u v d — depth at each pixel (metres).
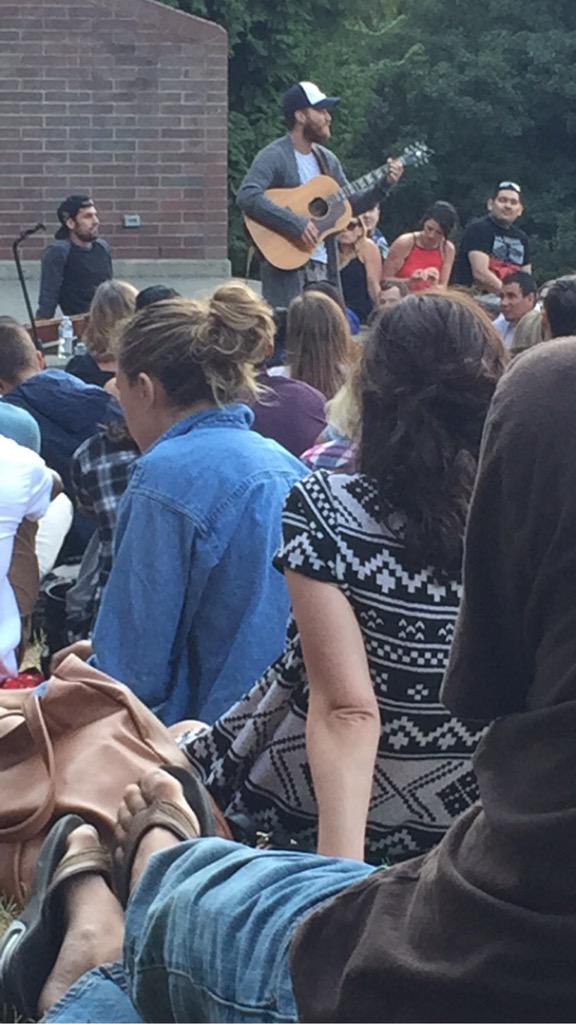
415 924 1.88
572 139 26.84
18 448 4.82
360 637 2.81
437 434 2.78
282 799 3.12
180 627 3.65
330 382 5.81
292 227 10.00
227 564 3.62
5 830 3.37
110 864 2.88
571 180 26.72
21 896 3.36
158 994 2.41
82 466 4.91
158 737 3.43
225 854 2.44
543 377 1.75
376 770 2.89
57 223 16.89
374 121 26.73
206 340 3.71
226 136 16.92
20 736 3.44
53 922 2.82
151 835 2.78
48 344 11.02
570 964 1.74
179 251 17.03
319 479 2.85
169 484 3.62
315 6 22.08
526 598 1.76
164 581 3.59
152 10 16.64
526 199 26.64
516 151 26.84
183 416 3.76
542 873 1.72
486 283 12.22
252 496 3.62
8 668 4.79
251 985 2.19
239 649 3.62
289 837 3.15
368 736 2.76
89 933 2.73
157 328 3.75
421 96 26.48
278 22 21.55
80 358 6.88
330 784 2.74
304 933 2.03
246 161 21.59
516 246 12.33
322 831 2.73
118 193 16.89
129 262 16.95
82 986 2.59
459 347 2.80
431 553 2.79
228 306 3.75
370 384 2.83
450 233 12.01
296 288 10.10
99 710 3.46
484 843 1.80
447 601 2.82
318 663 2.79
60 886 2.82
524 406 1.75
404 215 26.98
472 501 1.80
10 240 16.83
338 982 1.97
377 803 2.92
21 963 2.79
